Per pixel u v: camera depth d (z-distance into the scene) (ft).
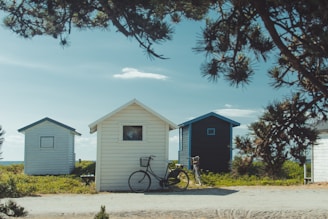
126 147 60.80
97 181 59.88
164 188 59.72
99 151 60.29
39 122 99.81
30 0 25.89
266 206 41.47
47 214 37.65
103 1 22.16
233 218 36.94
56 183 66.18
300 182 68.08
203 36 20.85
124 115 61.05
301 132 20.15
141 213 38.27
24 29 28.71
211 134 97.50
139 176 60.18
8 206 25.39
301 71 19.17
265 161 20.02
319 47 17.74
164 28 22.18
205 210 39.29
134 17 21.84
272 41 20.63
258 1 18.35
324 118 20.88
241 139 20.53
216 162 96.78
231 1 19.75
